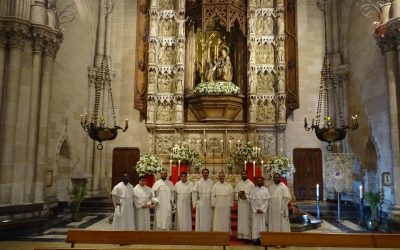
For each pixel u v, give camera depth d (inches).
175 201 489.4
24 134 531.2
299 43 820.6
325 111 790.5
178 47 793.6
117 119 816.9
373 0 632.4
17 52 526.3
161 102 796.6
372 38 648.4
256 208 444.5
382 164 610.5
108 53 817.5
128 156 804.6
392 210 516.7
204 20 789.9
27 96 539.5
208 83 773.9
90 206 719.7
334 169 634.2
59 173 686.5
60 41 605.6
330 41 808.9
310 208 711.1
